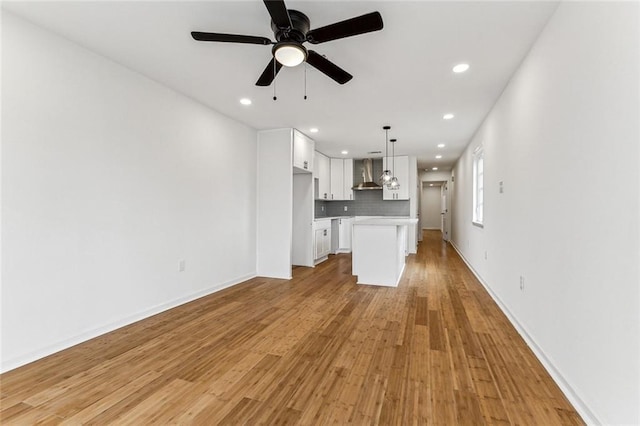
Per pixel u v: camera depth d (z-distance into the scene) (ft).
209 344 7.85
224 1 6.09
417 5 6.08
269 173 15.55
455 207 26.32
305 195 18.61
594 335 4.87
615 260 4.35
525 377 6.25
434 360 6.97
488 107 12.06
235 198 14.02
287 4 6.07
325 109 12.42
